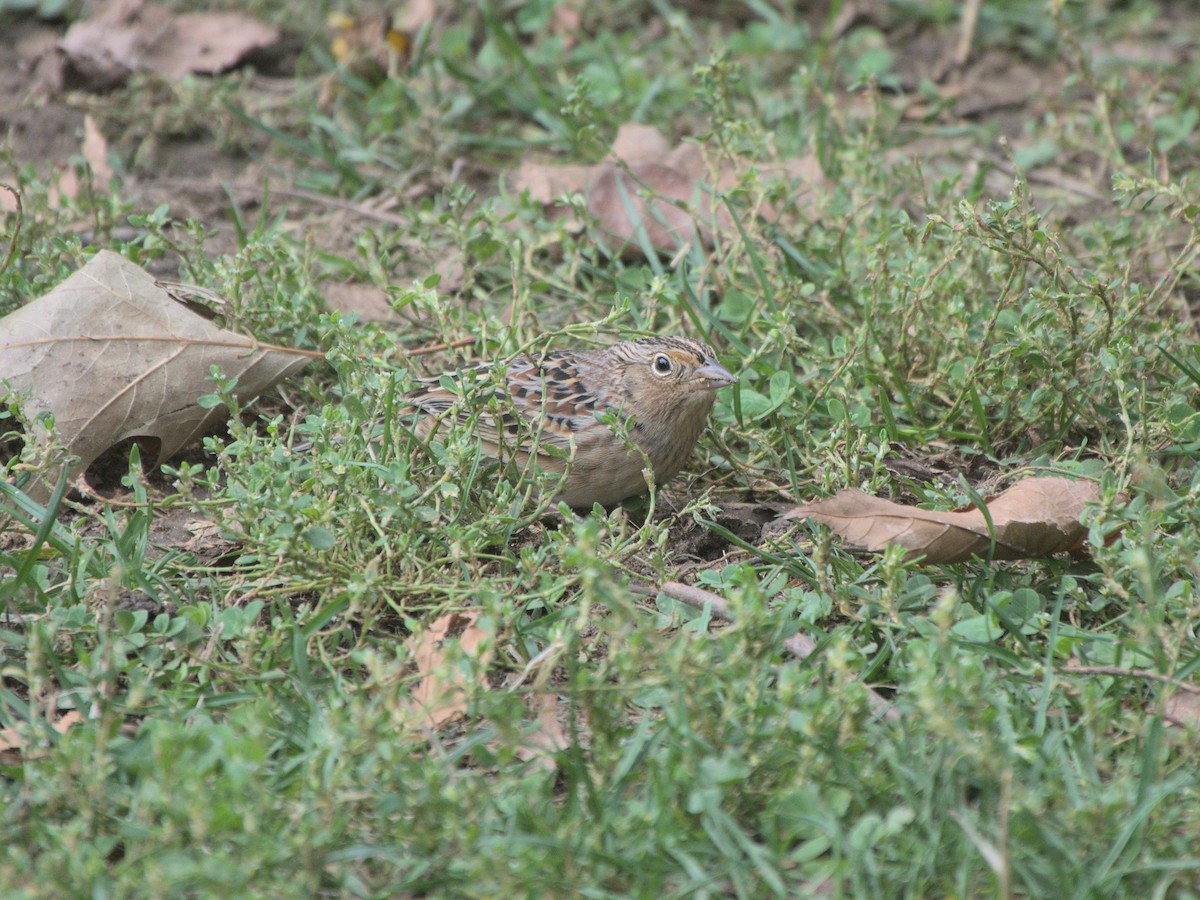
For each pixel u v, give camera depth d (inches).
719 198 490.0
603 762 281.3
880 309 464.8
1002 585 360.8
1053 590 362.3
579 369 429.7
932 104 658.8
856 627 340.2
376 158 601.6
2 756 297.9
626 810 280.7
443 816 262.1
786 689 280.8
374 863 272.5
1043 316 412.5
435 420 394.9
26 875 258.5
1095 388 429.7
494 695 295.9
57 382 407.2
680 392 410.3
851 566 366.3
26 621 331.9
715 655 314.5
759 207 498.3
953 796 275.0
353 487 358.3
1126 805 266.5
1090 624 354.3
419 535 359.3
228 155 620.7
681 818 271.1
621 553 360.2
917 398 454.9
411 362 447.5
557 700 323.0
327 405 386.9
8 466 361.4
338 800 262.7
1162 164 552.1
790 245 511.8
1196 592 342.3
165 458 426.6
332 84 642.8
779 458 424.5
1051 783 267.7
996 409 449.1
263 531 347.6
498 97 644.7
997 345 450.9
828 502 350.0
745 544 374.3
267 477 351.9
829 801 275.0
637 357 415.2
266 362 435.8
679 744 282.4
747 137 555.8
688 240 538.6
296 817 265.0
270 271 466.6
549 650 296.2
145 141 612.4
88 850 260.8
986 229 406.0
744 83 624.7
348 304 509.4
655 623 347.3
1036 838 265.3
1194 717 302.0
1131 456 368.5
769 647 301.0
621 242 540.1
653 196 510.9
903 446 437.4
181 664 323.6
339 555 350.3
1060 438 430.9
